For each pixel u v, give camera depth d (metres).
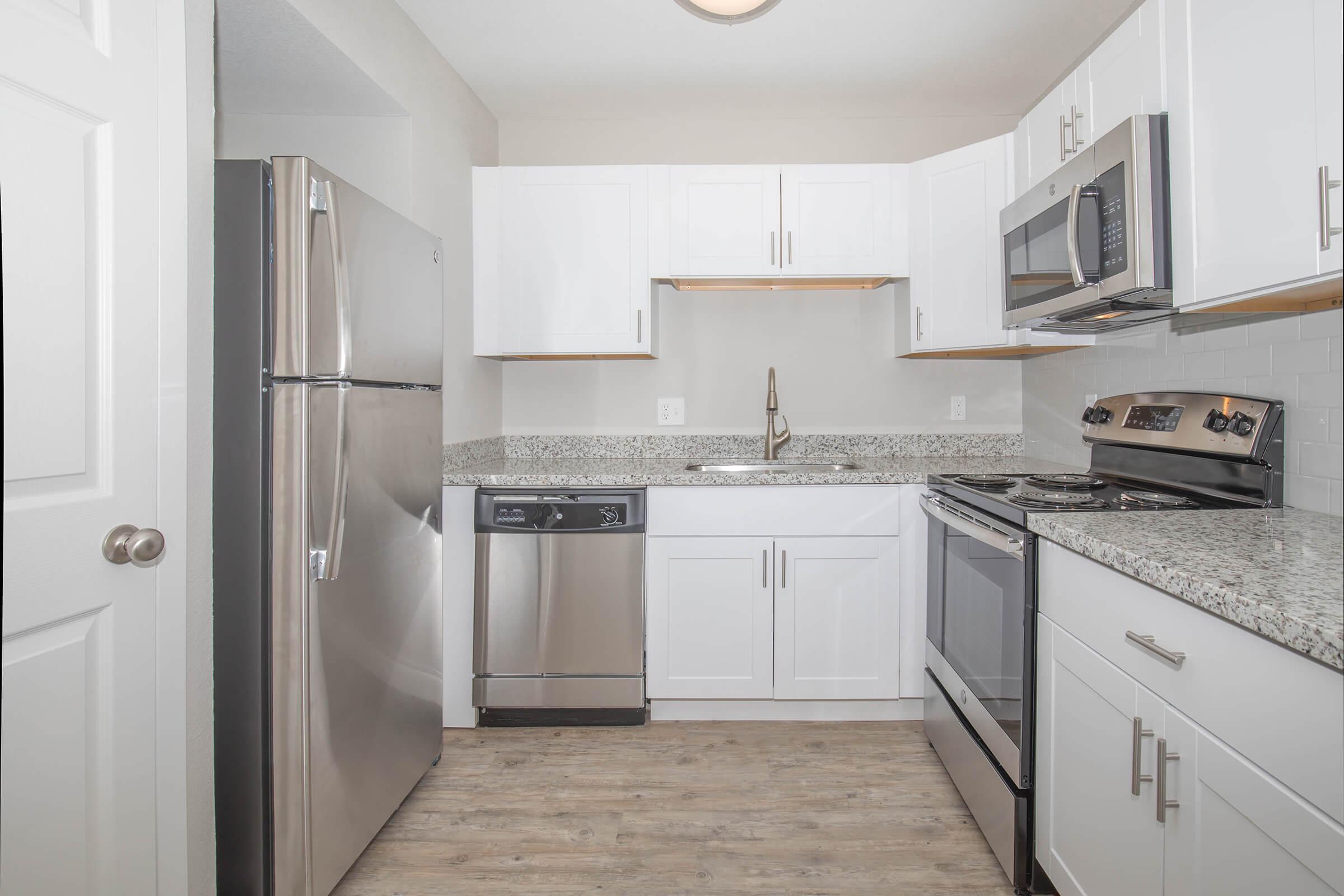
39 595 0.95
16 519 0.92
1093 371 2.33
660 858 1.65
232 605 1.32
